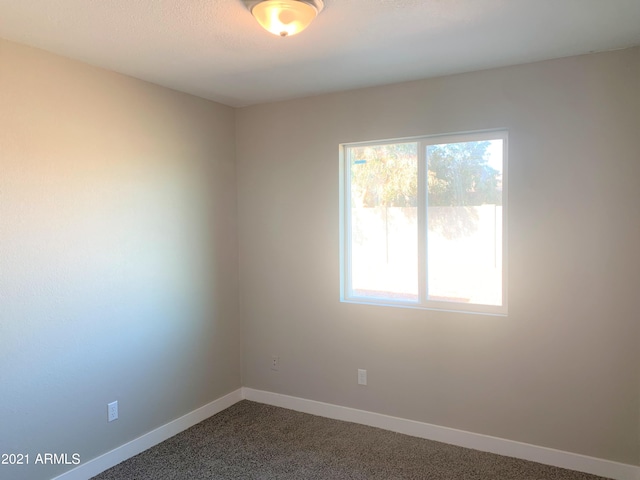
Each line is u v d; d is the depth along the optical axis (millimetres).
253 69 2744
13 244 2271
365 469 2695
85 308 2609
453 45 2387
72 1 1841
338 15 2006
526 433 2779
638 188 2469
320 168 3389
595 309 2586
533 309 2732
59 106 2465
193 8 1916
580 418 2641
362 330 3285
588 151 2564
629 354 2521
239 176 3742
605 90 2514
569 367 2656
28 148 2326
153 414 3043
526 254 2734
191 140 3312
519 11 1991
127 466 2762
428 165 3088
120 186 2801
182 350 3264
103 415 2721
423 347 3072
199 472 2688
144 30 2145
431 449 2924
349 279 3410
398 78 2965
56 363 2471
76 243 2557
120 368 2820
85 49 2387
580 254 2607
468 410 2941
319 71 2799
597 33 2254
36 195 2363
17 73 2279
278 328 3639
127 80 2840
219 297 3590
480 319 2885
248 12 1958
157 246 3055
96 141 2658
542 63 2646
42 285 2398
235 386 3764
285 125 3514
